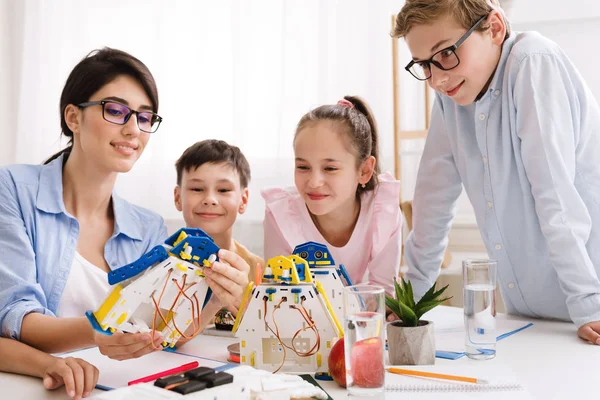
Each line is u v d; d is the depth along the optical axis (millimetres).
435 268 1500
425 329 964
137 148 1252
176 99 2670
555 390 835
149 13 2691
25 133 2797
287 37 2518
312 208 1382
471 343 998
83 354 1069
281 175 2533
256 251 2541
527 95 1182
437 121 1411
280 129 2529
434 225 1461
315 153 1353
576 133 1216
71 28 2771
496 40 1229
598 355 1007
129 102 1216
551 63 1191
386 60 2434
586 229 1157
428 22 1168
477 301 993
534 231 1262
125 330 897
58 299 1235
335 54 2473
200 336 1211
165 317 940
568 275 1149
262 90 2580
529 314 1354
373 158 1447
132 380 906
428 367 937
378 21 2430
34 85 2791
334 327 924
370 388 765
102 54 1233
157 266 889
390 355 980
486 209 1336
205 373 765
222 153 1651
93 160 1240
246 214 2547
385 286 1449
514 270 1331
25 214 1224
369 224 1483
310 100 2523
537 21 2338
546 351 1037
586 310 1130
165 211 2660
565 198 1154
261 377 784
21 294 1086
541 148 1160
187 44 2656
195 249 914
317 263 988
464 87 1228
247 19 2566
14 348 972
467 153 1334
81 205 1310
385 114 2432
